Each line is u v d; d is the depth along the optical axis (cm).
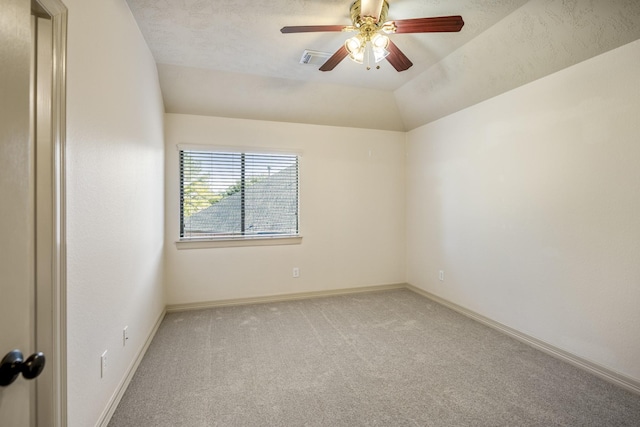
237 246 337
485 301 285
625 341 183
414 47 246
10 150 60
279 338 253
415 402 171
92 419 137
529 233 242
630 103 179
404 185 404
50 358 107
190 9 195
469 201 303
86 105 131
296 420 157
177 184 317
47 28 106
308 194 364
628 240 182
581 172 205
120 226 174
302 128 361
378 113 370
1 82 58
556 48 206
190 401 171
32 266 105
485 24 213
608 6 170
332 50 248
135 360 202
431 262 360
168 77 282
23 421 64
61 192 111
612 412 163
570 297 213
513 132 255
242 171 344
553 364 212
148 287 238
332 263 375
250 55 258
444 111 327
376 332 266
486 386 187
